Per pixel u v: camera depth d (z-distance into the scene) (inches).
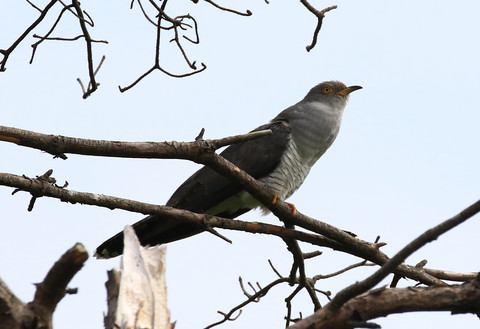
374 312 245.1
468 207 239.5
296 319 418.6
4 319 206.8
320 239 443.8
